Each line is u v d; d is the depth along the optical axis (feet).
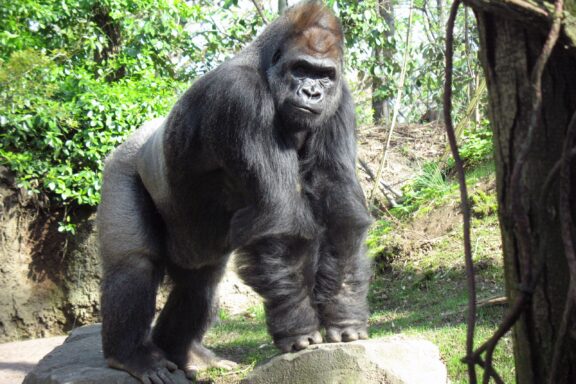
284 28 15.72
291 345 14.66
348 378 14.15
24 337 33.81
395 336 15.58
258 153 14.98
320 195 15.66
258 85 15.42
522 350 8.27
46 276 34.32
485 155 38.47
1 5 34.99
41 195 33.99
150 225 18.38
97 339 22.04
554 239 7.73
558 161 7.39
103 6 38.78
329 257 15.19
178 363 19.84
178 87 39.04
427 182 37.65
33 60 22.41
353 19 39.45
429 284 27.61
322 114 15.37
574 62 7.55
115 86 35.19
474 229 30.27
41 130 33.50
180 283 19.81
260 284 14.56
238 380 19.44
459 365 17.58
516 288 7.96
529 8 7.15
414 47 54.19
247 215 15.11
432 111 56.39
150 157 18.10
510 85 7.86
